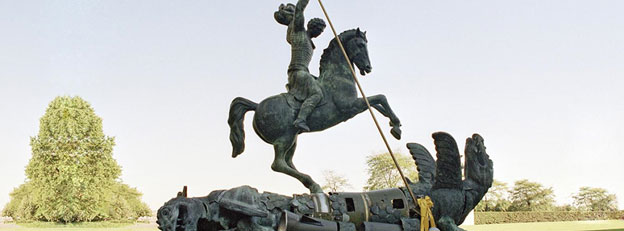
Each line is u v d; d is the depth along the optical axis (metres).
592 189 60.88
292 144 6.62
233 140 6.75
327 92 6.66
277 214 5.82
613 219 37.53
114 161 35.03
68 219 31.86
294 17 6.82
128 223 33.97
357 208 6.13
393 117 6.86
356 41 6.93
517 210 56.62
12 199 33.56
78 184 32.28
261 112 6.48
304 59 6.77
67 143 33.38
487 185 6.82
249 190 5.82
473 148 6.92
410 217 6.32
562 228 23.62
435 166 6.91
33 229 29.83
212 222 5.65
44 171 32.59
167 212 5.31
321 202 6.04
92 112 35.25
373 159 28.28
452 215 6.45
